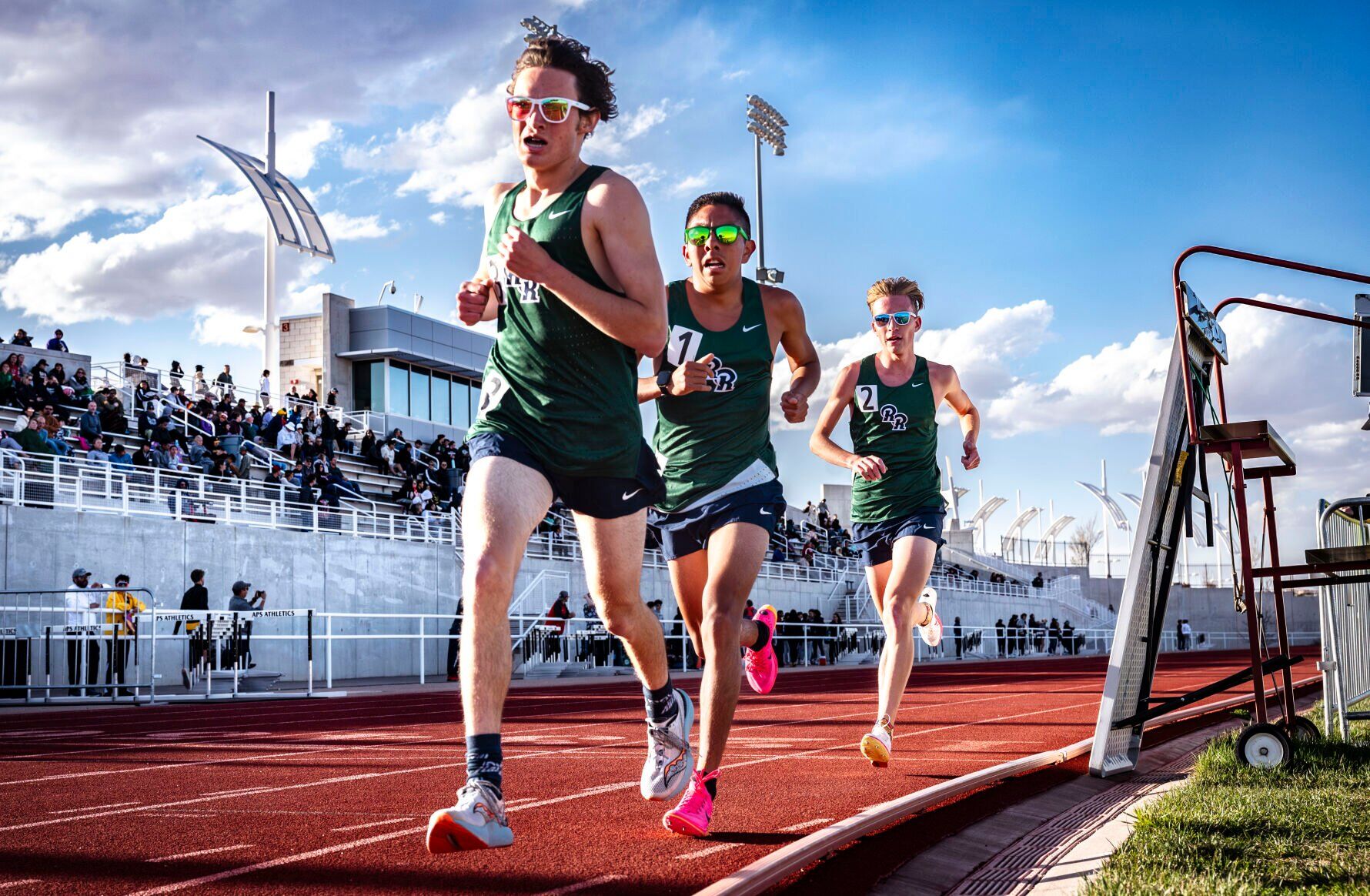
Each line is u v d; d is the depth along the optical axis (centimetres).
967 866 331
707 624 371
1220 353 579
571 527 2742
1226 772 462
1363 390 566
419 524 2431
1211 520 579
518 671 1980
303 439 2528
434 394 3847
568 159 318
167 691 1417
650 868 299
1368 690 742
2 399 1994
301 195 3459
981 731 736
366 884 281
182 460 2083
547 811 398
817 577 3628
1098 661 2875
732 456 412
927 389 574
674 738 378
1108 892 273
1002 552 5741
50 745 719
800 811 393
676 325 425
